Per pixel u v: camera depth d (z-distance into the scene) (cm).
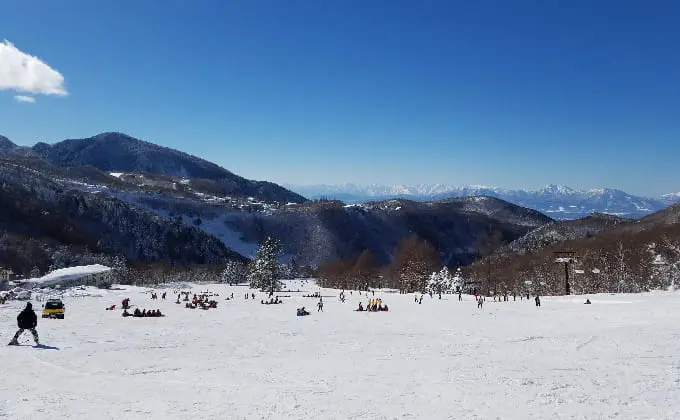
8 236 13650
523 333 2941
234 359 2055
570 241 15150
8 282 8575
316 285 14988
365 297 8694
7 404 1176
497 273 12631
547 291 8981
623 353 1881
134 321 4056
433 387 1350
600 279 8338
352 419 1026
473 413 1055
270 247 11706
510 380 1410
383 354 2177
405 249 15012
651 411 1030
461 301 6931
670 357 1731
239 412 1098
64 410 1121
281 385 1426
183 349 2420
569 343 2284
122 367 1783
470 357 1984
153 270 15338
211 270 17900
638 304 4572
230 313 5194
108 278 10888
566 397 1175
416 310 5438
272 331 3425
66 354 2070
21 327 2286
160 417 1059
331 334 3209
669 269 7375
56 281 9219
